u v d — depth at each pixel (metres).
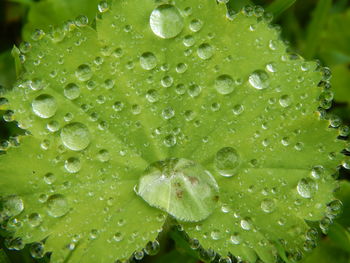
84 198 0.14
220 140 0.14
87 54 0.14
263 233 0.14
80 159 0.14
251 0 0.16
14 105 0.14
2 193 0.13
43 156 0.13
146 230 0.14
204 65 0.14
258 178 0.14
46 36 0.14
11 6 0.17
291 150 0.14
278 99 0.14
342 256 0.15
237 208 0.14
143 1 0.14
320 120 0.14
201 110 0.14
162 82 0.14
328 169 0.14
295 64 0.14
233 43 0.14
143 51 0.14
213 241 0.14
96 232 0.13
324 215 0.14
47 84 0.14
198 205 0.14
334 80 0.17
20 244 0.13
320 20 0.17
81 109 0.14
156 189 0.14
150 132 0.14
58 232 0.13
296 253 0.14
